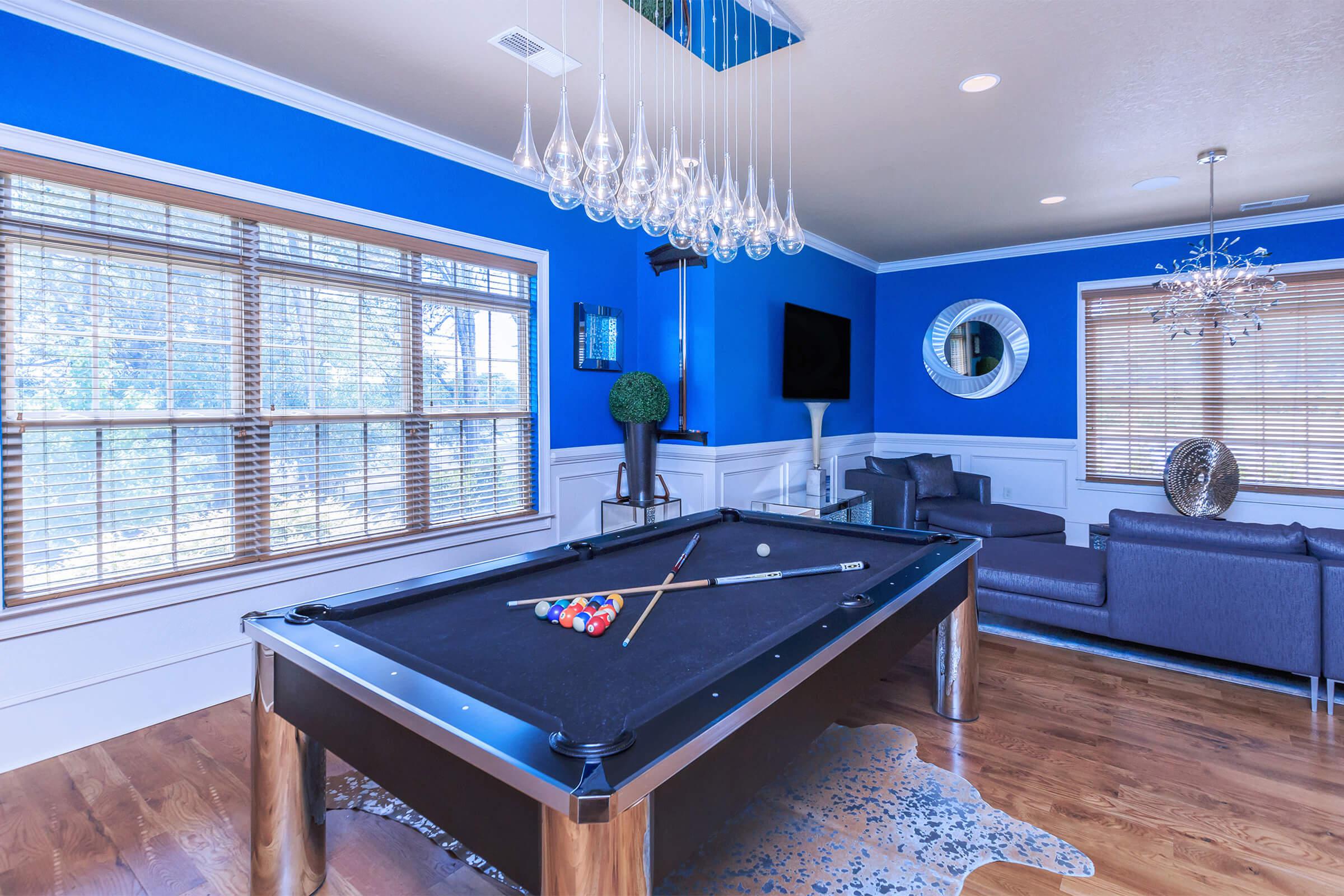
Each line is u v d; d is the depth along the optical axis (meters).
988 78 2.66
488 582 1.85
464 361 3.49
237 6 2.18
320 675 1.23
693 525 2.69
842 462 5.70
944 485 5.25
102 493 2.34
